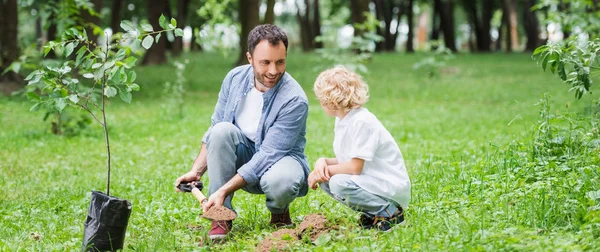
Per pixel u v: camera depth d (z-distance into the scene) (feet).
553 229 14.83
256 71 15.48
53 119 37.55
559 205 15.80
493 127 37.86
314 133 37.17
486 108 48.44
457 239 13.70
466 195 18.12
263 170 15.60
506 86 63.82
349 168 15.21
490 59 103.65
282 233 15.47
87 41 15.52
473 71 80.84
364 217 16.06
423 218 15.88
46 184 24.38
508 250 13.08
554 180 17.84
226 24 53.36
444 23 131.85
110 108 48.32
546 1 41.73
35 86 31.96
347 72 15.33
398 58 103.76
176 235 16.25
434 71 72.74
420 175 22.25
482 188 18.34
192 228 17.25
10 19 55.62
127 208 14.32
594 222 14.24
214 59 108.17
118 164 28.43
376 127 15.21
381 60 99.30
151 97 56.03
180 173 25.90
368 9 86.33
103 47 15.72
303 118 15.85
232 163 15.81
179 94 44.83
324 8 180.65
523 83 66.44
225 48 52.19
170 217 18.19
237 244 15.17
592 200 15.57
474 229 14.46
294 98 15.79
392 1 146.72
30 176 25.91
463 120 41.63
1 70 55.77
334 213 16.84
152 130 38.32
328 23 53.36
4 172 26.61
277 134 15.70
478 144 30.66
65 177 25.70
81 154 30.76
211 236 15.62
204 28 51.72
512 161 20.47
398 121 42.06
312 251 14.21
